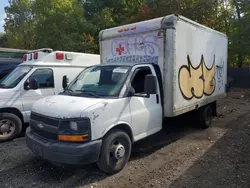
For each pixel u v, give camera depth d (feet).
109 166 13.44
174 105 17.33
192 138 20.61
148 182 12.92
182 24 18.04
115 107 13.70
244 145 18.28
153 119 16.43
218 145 18.54
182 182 12.84
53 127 12.78
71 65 26.78
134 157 16.39
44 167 15.01
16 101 21.40
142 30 18.10
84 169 14.61
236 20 62.18
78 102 13.26
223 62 27.86
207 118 23.75
